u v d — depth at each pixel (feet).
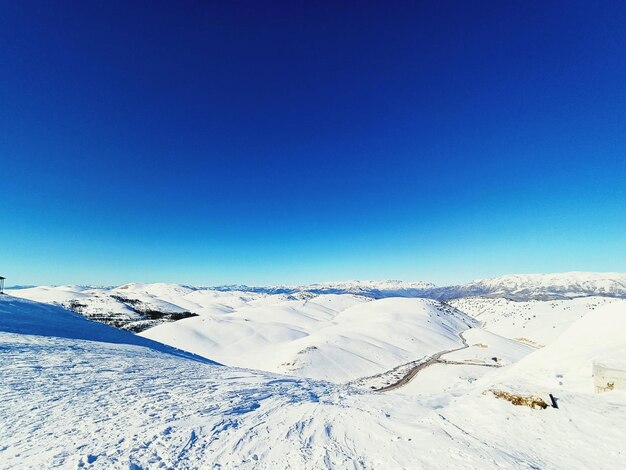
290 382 70.23
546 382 61.67
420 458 28.22
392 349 338.54
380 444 31.60
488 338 421.18
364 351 308.40
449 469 26.05
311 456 28.32
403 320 515.91
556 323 506.07
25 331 95.25
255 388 56.54
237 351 327.26
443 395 66.18
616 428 35.29
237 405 43.06
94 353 74.90
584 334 91.91
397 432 35.14
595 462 28.55
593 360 65.98
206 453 27.76
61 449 26.50
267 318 588.09
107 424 32.63
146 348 104.06
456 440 32.48
